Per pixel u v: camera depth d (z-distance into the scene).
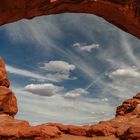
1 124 21.28
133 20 17.84
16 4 13.34
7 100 24.83
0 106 24.33
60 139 20.53
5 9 13.34
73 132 22.55
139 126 18.92
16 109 25.78
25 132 19.94
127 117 26.83
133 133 18.36
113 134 22.22
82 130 22.56
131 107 28.33
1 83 25.44
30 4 14.62
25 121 22.89
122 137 20.58
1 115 23.88
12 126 21.25
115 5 17.11
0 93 24.58
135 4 17.38
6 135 19.67
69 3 16.81
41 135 20.06
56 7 16.67
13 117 25.39
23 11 14.48
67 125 23.22
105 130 22.28
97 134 22.22
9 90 25.30
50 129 21.12
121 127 22.83
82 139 21.08
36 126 21.44
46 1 15.49
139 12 17.61
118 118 26.94
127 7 17.19
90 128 22.78
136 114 27.12
